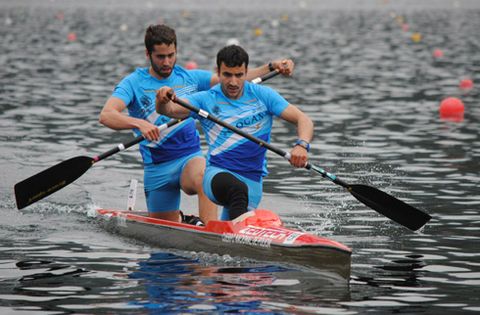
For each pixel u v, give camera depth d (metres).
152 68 28.44
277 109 25.95
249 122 26.08
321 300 20.44
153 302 20.27
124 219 28.22
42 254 25.03
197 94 26.14
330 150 41.22
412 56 87.25
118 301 20.36
